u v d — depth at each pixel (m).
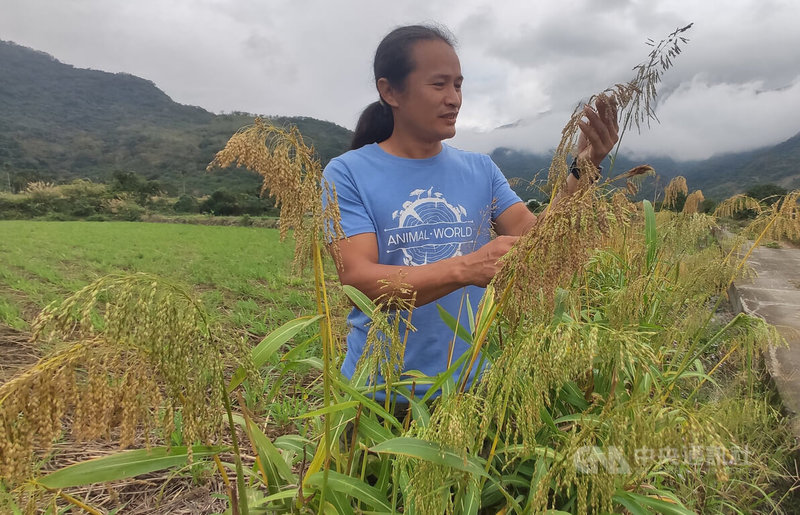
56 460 2.60
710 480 2.04
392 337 1.37
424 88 1.96
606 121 1.62
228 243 19.06
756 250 9.06
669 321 2.52
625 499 1.32
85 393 0.87
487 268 1.47
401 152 2.14
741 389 2.97
